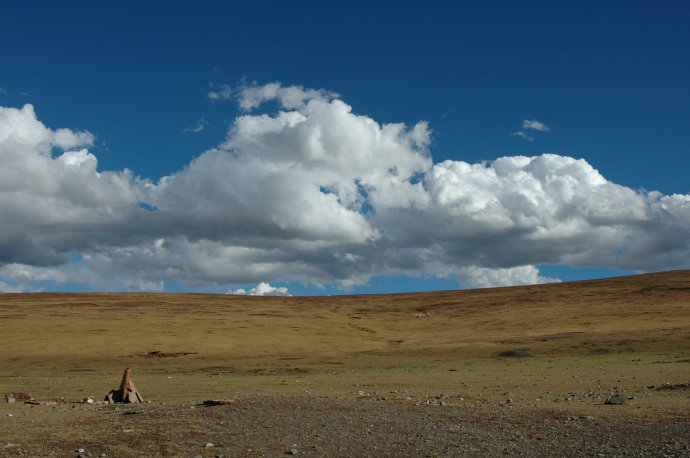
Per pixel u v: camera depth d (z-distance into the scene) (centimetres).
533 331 8662
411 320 11556
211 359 6594
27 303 12925
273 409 2056
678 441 1559
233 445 1575
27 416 2123
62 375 4881
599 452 1478
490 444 1591
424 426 1830
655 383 3086
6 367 5797
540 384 3338
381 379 3947
